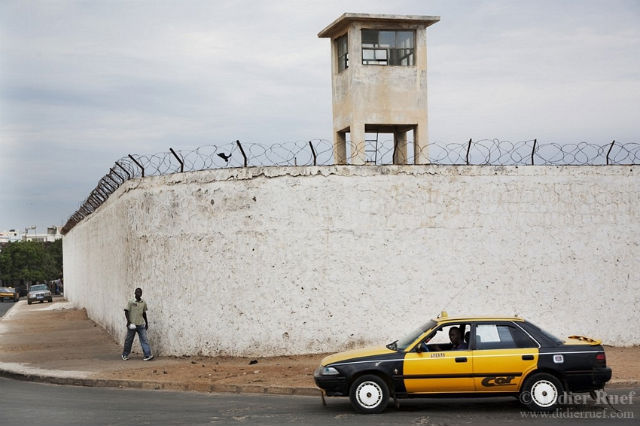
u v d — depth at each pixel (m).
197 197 19.36
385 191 18.66
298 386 14.74
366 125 24.67
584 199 19.22
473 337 12.20
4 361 20.59
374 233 18.58
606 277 19.20
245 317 18.70
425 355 12.09
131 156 20.58
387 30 24.64
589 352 12.02
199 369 17.23
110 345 23.98
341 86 25.30
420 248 18.66
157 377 16.44
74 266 46.44
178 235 19.64
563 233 19.11
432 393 12.06
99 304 31.38
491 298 18.75
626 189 19.41
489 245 18.84
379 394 12.21
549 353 11.99
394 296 18.53
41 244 104.62
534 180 19.05
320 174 18.62
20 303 64.19
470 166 18.88
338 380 12.20
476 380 11.97
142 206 20.77
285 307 18.53
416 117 24.47
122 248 23.05
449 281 18.67
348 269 18.52
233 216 18.91
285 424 11.38
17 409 13.27
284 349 18.48
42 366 19.12
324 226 18.56
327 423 11.39
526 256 18.92
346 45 25.16
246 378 15.80
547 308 18.92
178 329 19.55
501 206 18.91
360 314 18.47
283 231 18.61
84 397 14.65
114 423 11.77
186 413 12.56
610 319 19.16
